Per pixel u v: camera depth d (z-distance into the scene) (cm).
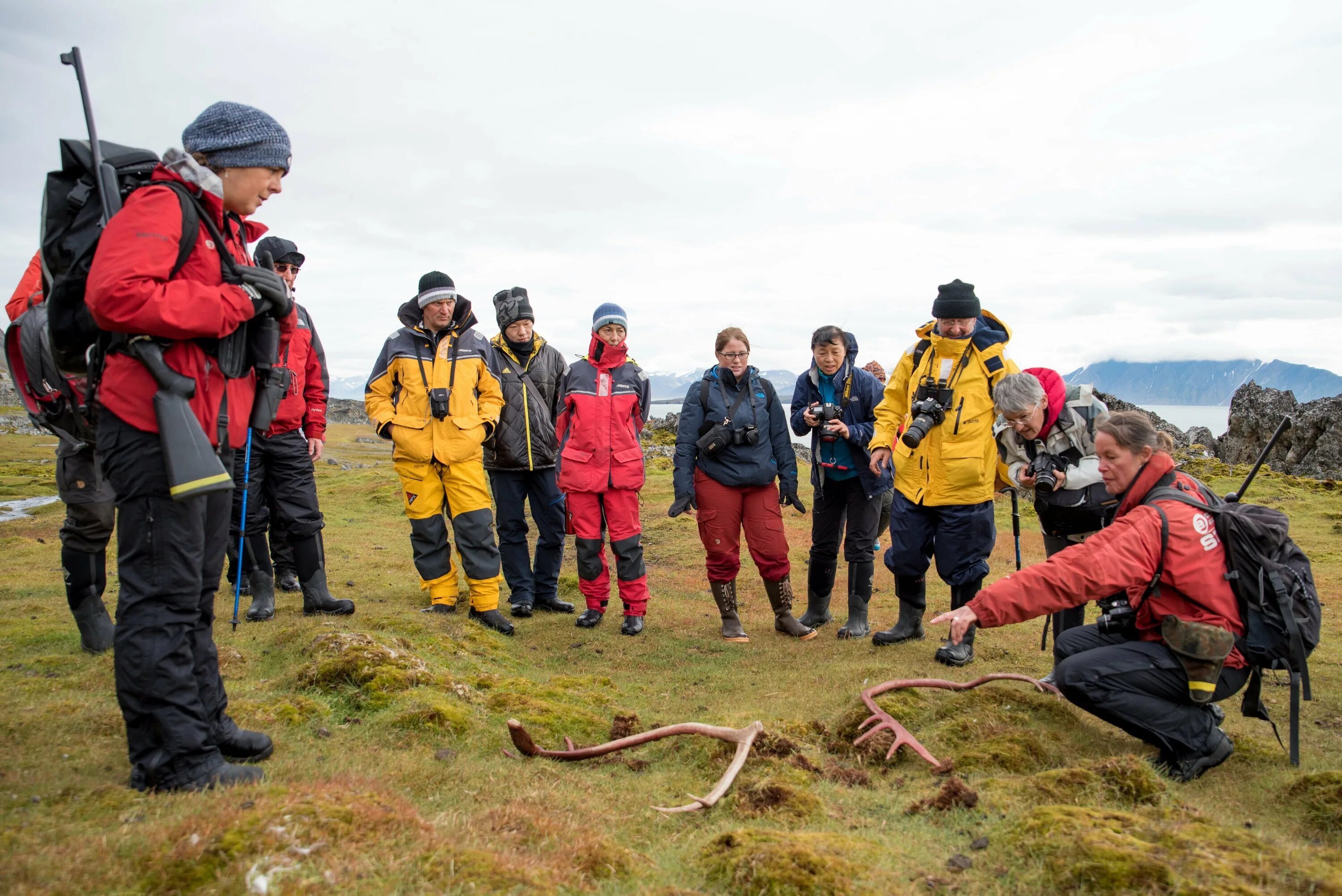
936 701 430
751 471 618
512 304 671
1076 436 483
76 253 276
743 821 313
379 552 941
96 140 277
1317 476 2041
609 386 638
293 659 470
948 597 744
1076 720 408
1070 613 514
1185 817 290
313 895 220
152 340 275
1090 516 484
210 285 288
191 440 272
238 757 324
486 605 627
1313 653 546
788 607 645
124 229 266
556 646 602
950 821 309
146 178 293
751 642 621
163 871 224
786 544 638
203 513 291
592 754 368
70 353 286
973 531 545
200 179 283
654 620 689
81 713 363
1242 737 389
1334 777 319
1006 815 304
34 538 970
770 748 372
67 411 406
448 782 331
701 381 638
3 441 3050
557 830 289
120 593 287
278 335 316
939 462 544
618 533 640
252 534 604
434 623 576
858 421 620
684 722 427
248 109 302
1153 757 364
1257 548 349
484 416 627
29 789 282
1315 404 2127
